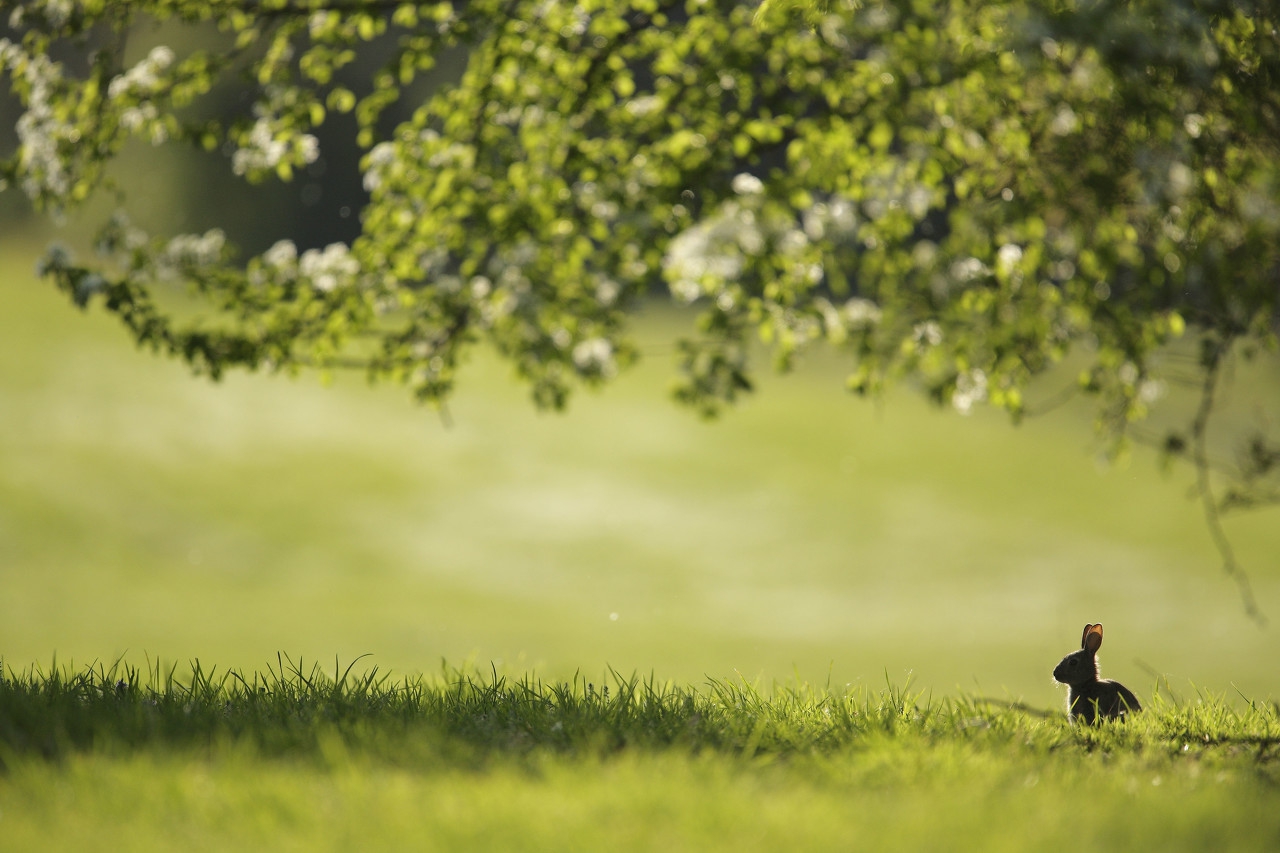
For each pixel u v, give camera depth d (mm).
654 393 102938
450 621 55188
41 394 84125
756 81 22531
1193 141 17047
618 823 10234
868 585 66000
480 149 22391
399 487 78250
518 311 22391
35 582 56312
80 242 120250
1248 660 51969
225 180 136625
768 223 21547
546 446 89125
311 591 59594
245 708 14383
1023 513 81312
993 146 20922
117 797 10641
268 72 22031
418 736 12617
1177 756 13945
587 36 23359
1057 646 54000
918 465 90500
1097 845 10039
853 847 9836
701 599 62281
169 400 87250
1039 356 21359
